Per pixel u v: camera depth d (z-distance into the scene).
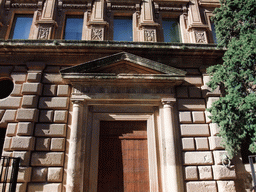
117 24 10.49
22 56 8.59
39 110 7.92
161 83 8.24
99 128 8.34
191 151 7.73
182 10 10.73
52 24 9.55
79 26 10.30
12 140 7.22
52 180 7.04
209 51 8.68
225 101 6.62
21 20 10.27
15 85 8.20
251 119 6.23
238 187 7.32
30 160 7.20
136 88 8.27
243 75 6.53
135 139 8.46
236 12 7.64
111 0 10.57
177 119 8.15
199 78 8.73
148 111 8.59
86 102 8.21
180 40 10.43
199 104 8.35
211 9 10.97
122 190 7.74
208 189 7.23
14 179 6.57
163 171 7.58
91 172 7.61
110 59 8.04
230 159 7.37
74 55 8.62
